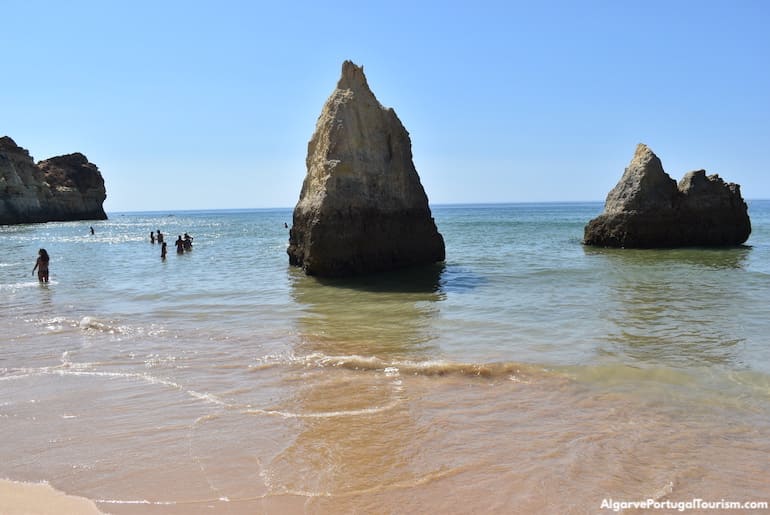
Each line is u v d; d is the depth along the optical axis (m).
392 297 18.42
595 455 6.91
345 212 23.28
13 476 6.50
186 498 5.98
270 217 187.62
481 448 7.13
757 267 25.17
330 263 23.08
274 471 6.56
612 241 36.59
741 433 7.50
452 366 10.27
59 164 126.25
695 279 21.52
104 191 136.12
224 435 7.58
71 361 11.28
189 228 95.44
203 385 9.68
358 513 5.70
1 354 11.86
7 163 100.62
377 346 12.16
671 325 13.76
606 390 9.19
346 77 25.58
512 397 8.92
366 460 6.83
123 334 13.62
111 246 50.44
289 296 19.05
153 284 23.09
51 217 113.38
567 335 12.90
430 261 27.56
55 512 5.73
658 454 6.93
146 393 9.29
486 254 33.12
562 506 5.84
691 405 8.50
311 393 9.20
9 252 43.41
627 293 18.52
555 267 26.02
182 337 13.25
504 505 5.86
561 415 8.17
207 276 25.53
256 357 11.38
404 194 26.05
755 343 11.94
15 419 8.22
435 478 6.39
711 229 35.62
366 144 24.69
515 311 15.77
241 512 5.72
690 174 36.22
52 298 19.78
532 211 178.00
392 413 8.29
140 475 6.48
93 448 7.21
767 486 6.21
